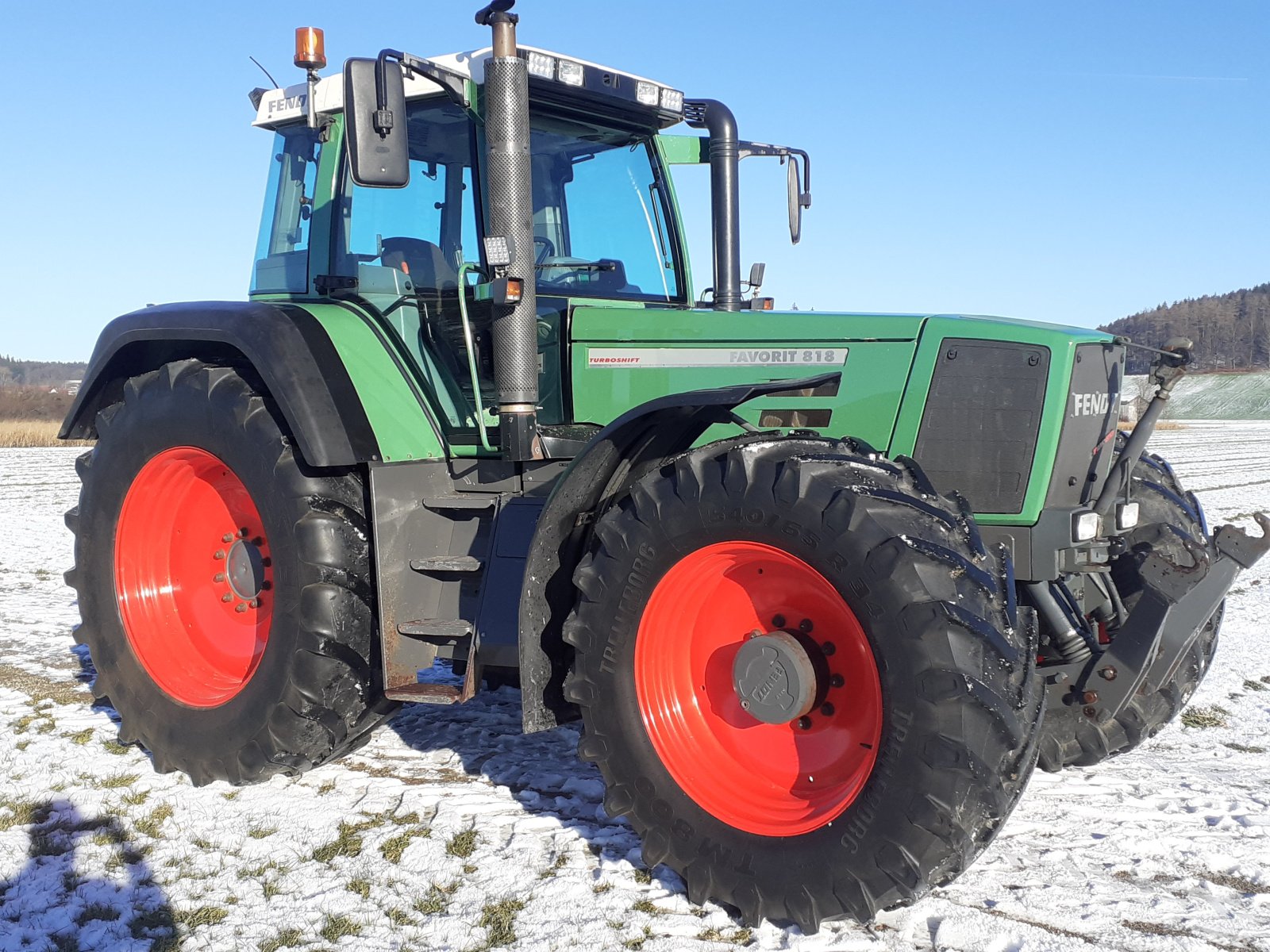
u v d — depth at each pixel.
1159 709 3.73
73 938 2.69
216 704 3.84
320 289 4.18
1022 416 3.16
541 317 3.90
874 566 2.62
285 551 3.65
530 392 3.51
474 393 3.75
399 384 3.87
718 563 2.98
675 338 3.70
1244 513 11.81
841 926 2.76
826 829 2.68
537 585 3.16
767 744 3.01
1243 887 2.96
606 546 3.07
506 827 3.38
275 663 3.64
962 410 3.24
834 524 2.68
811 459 2.82
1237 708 4.71
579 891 2.95
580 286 4.15
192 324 3.92
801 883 2.68
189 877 3.04
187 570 4.21
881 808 2.58
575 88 3.93
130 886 2.98
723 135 4.69
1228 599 7.24
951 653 2.52
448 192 3.91
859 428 3.38
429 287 3.94
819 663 2.90
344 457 3.57
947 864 2.61
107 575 4.14
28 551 9.38
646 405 3.02
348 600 3.62
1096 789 3.68
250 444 3.74
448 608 3.71
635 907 2.87
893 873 2.56
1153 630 3.00
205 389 3.89
